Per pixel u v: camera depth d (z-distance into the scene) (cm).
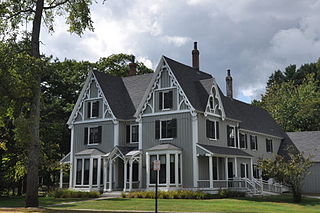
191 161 3128
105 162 3428
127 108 3738
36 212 1944
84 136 3731
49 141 3984
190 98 3247
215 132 3444
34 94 2330
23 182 3944
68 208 2195
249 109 4828
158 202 2494
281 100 6800
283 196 3388
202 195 2856
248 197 3167
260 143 4500
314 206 2580
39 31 2444
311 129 6238
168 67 3362
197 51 3962
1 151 3391
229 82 4634
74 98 4884
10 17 2442
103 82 3800
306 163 3031
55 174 4500
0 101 2247
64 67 5047
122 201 2578
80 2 2511
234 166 3609
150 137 3366
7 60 2197
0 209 2091
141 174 3322
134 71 4219
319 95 6588
